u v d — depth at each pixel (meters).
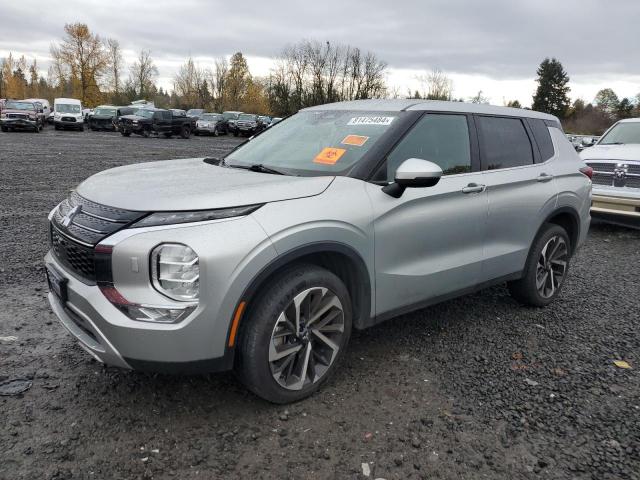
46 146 21.36
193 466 2.58
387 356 3.81
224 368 2.81
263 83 75.38
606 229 9.15
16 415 2.89
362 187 3.32
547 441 2.90
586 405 3.28
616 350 4.09
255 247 2.74
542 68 94.94
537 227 4.56
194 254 2.62
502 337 4.23
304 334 3.09
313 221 2.97
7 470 2.48
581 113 90.44
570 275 6.14
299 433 2.87
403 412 3.12
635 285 5.85
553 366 3.78
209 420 2.95
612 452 2.83
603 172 8.48
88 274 2.79
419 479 2.57
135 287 2.65
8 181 11.29
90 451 2.65
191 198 2.79
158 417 2.95
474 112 4.24
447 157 3.89
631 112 80.50
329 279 3.11
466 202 3.88
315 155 3.67
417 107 3.85
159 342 2.62
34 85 97.88
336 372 3.54
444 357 3.84
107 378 3.32
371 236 3.26
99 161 16.27
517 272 4.51
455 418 3.08
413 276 3.57
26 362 3.47
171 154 20.22
